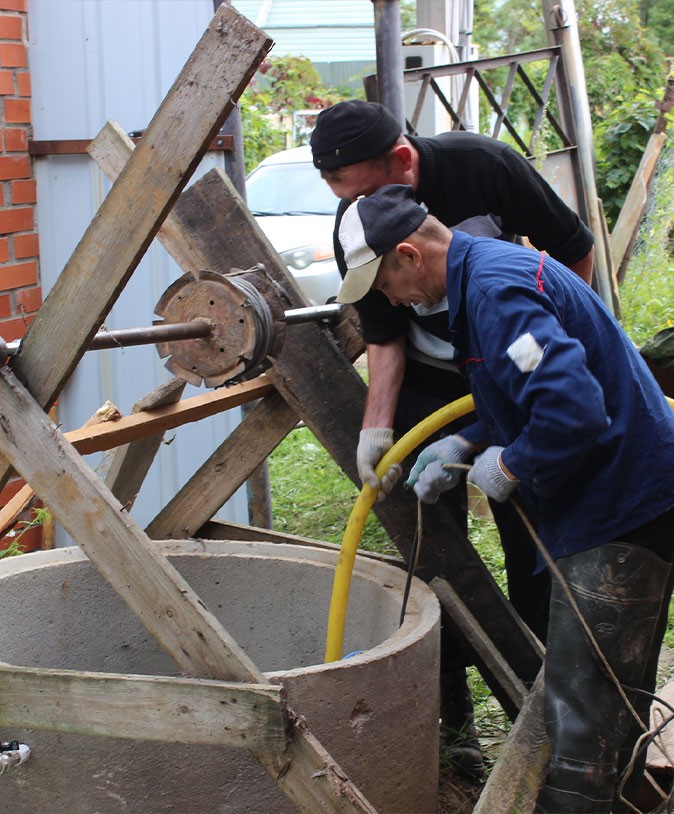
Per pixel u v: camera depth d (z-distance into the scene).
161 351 2.60
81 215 4.62
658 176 9.70
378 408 3.07
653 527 2.39
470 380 2.46
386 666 2.47
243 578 3.23
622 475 2.37
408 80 6.25
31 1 4.50
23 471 2.26
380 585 3.01
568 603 2.43
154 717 2.18
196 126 2.10
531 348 2.18
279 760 2.12
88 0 4.50
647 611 2.41
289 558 3.21
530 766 2.46
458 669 3.38
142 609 2.23
